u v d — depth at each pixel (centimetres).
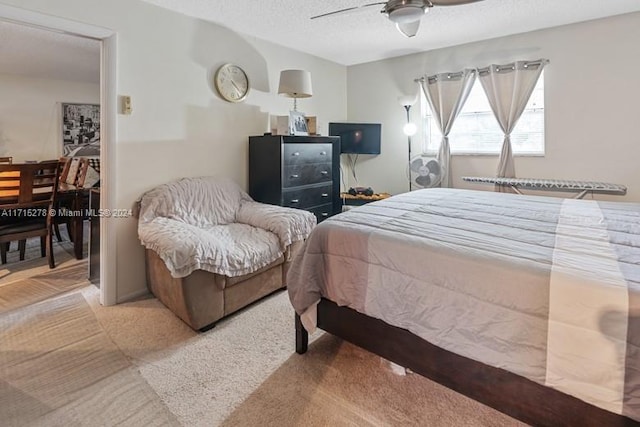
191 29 301
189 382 175
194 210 281
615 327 105
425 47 403
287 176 334
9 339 212
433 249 148
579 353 111
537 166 361
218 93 325
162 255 215
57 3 226
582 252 137
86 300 268
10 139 534
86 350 202
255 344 209
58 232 418
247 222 295
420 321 149
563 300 114
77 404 159
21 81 537
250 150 352
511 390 130
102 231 260
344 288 175
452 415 153
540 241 151
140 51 269
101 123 257
